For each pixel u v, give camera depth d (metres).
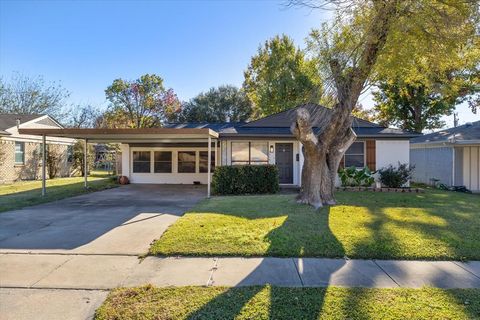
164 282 3.69
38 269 4.14
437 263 4.31
